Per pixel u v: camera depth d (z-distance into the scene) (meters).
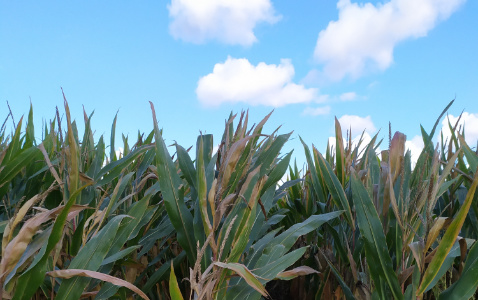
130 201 1.37
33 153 1.20
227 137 1.11
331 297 1.39
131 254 1.26
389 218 1.19
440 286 1.29
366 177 1.34
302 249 1.01
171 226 1.30
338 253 1.44
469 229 1.45
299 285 1.59
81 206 0.89
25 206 0.84
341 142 1.50
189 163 1.18
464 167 1.47
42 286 0.99
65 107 1.07
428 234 1.00
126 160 1.24
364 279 1.23
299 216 1.78
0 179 1.17
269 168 1.22
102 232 0.93
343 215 1.39
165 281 1.42
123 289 1.12
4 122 1.23
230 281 1.07
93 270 0.88
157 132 1.08
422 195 1.08
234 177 1.14
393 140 1.24
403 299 1.03
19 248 0.78
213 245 0.96
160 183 1.04
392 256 1.23
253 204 0.99
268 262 1.06
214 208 0.96
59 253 1.02
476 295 1.27
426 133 1.65
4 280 0.79
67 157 1.09
